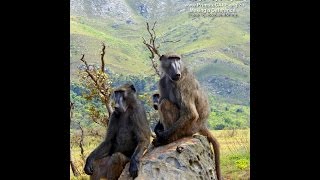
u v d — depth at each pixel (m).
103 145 8.15
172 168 7.20
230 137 22.47
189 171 7.21
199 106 8.47
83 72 17.81
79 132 19.58
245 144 20.39
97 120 18.98
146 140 7.83
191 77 8.42
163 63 8.23
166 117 8.23
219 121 33.09
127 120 8.03
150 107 14.79
